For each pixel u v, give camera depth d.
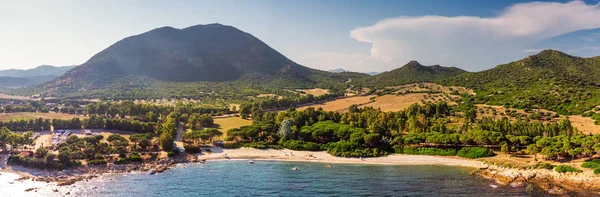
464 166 155.88
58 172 140.25
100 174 141.75
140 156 161.62
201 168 154.38
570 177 128.50
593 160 140.25
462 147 177.00
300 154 179.50
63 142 169.62
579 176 127.75
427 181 133.38
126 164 154.62
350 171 149.62
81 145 166.12
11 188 121.69
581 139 155.25
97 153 158.12
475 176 139.50
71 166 146.25
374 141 184.12
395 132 198.12
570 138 162.75
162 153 171.00
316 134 192.88
